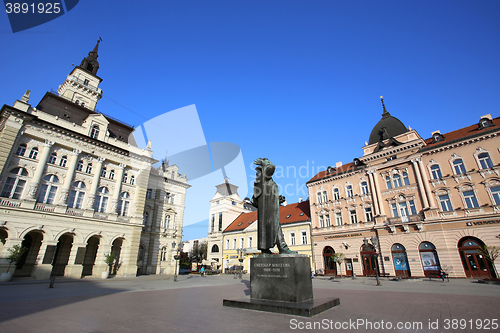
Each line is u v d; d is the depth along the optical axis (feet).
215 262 172.14
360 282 79.87
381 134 126.72
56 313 27.61
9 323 22.93
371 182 116.67
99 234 100.63
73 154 100.12
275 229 32.89
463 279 82.53
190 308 30.25
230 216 184.34
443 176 97.45
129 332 19.80
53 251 87.35
